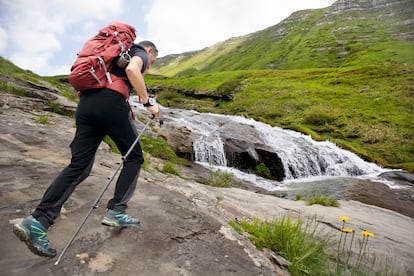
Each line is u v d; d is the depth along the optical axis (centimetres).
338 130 2402
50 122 1043
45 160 600
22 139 739
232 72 5597
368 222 740
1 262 265
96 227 340
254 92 3741
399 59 5238
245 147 1697
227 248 342
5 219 332
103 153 844
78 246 302
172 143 1522
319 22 11938
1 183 430
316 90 3447
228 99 3991
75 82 270
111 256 296
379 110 2669
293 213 718
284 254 375
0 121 873
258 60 11131
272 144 1861
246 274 305
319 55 8381
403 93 2939
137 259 298
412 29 8175
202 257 317
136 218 363
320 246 407
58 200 268
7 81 1498
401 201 1242
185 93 4684
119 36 287
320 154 1880
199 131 1844
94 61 268
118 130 291
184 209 421
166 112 2597
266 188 1344
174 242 335
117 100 281
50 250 265
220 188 882
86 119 283
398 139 2177
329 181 1561
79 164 282
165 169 1004
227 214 497
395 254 537
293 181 1563
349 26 10094
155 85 5244
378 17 10356
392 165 1884
